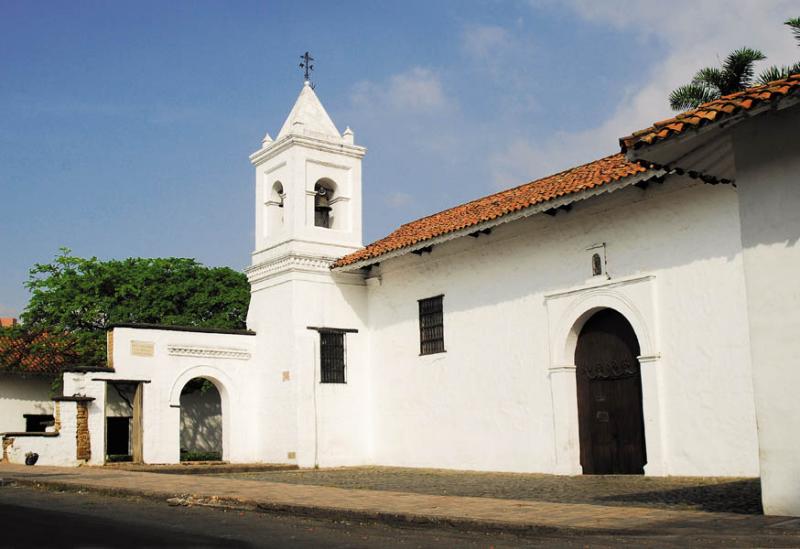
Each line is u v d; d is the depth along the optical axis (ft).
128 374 66.59
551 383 54.03
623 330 51.21
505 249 58.95
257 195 76.54
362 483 49.42
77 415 63.62
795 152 28.37
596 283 51.49
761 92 28.14
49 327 88.58
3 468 57.62
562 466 52.60
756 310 28.99
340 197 74.49
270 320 71.97
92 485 42.09
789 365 27.94
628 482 45.44
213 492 38.22
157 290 92.17
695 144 31.65
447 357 63.26
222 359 71.67
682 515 28.12
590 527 25.30
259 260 74.74
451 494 41.22
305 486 41.73
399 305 68.90
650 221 49.03
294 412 67.67
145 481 44.86
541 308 55.57
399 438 67.31
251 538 25.63
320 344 69.62
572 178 55.88
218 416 96.68
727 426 44.14
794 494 27.45
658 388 47.42
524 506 31.55
